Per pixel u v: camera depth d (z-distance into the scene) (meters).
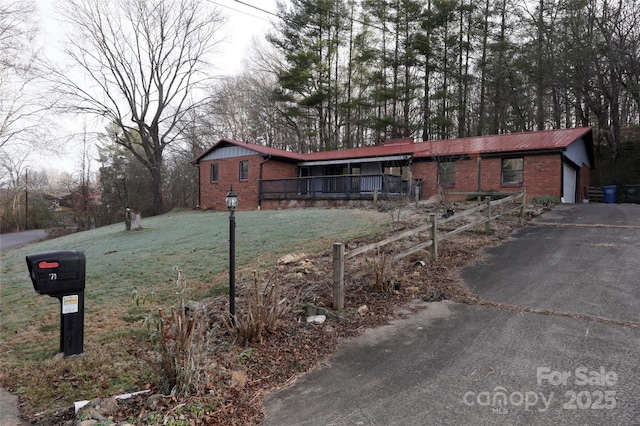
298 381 3.17
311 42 29.52
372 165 20.52
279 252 8.23
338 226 10.68
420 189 17.89
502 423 2.47
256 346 3.79
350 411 2.70
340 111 33.38
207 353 3.46
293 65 29.52
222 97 29.75
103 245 12.70
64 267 4.08
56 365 3.93
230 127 36.91
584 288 5.02
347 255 4.77
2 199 32.78
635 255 6.45
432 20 26.72
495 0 26.42
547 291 4.99
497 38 27.36
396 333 4.02
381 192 16.33
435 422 2.52
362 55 29.83
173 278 7.25
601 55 20.70
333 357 3.57
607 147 23.53
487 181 16.52
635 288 4.91
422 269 6.17
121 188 31.47
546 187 15.11
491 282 5.49
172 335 3.40
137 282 7.24
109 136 28.45
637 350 3.35
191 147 35.53
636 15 19.41
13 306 6.65
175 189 34.97
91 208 27.84
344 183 19.48
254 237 10.09
